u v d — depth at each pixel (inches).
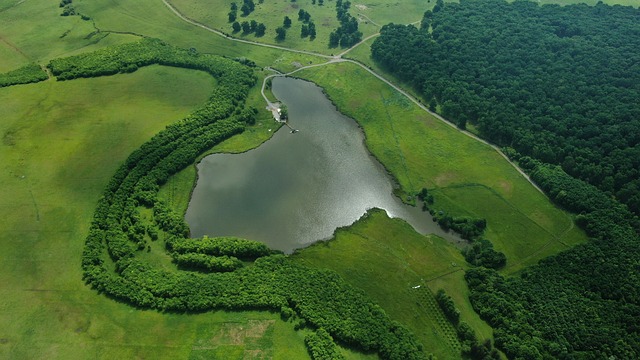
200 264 5201.8
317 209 6171.3
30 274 5044.3
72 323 4608.8
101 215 5634.8
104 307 4751.5
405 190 6520.7
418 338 4702.3
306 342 4507.9
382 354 4466.0
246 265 5334.6
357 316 4734.3
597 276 5206.7
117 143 6737.2
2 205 5772.6
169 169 6427.2
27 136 6737.2
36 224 5570.9
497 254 5511.8
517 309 4913.9
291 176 6653.5
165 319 4660.4
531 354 4461.1
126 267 5098.4
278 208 6146.7
